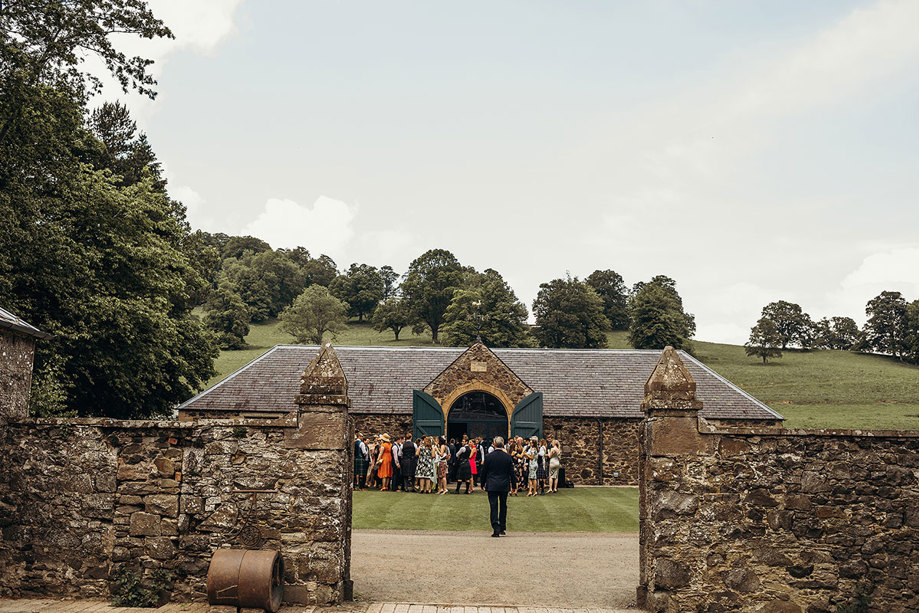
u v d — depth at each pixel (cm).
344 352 3572
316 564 1014
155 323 2761
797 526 1004
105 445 1048
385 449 2533
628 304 11519
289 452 1034
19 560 1035
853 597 990
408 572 1230
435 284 10275
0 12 1895
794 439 1019
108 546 1030
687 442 1021
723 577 998
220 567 951
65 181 2377
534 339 9056
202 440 1041
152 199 3428
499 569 1266
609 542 1596
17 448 1051
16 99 1959
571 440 3169
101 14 2022
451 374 3048
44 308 2375
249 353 9075
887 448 1016
